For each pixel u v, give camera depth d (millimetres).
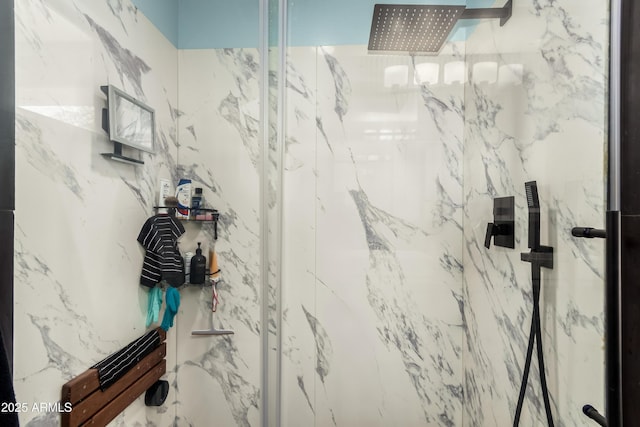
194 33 1177
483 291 1067
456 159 1179
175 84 1172
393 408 1215
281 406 1214
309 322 1227
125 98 913
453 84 1169
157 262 1060
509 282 918
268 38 1129
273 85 1167
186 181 1167
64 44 703
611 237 509
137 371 994
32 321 629
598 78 565
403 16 1126
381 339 1218
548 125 730
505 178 932
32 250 625
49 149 663
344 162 1206
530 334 801
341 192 1212
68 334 736
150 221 1041
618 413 490
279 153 1201
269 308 1161
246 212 1172
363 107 1194
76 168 750
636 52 483
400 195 1200
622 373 493
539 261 767
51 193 672
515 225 886
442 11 1093
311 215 1222
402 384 1216
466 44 1153
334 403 1220
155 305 1089
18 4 581
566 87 661
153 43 1056
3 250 542
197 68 1177
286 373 1226
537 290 775
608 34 534
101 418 838
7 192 550
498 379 979
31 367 630
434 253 1200
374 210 1208
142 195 1016
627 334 489
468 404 1164
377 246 1212
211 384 1200
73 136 738
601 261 577
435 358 1207
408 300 1210
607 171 541
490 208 1023
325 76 1195
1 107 535
